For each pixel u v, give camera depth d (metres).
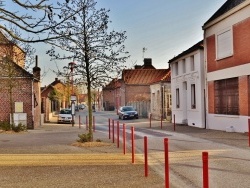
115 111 81.81
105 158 13.43
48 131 29.34
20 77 32.56
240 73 21.58
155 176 9.99
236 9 21.59
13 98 32.72
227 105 23.52
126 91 66.88
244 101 21.20
